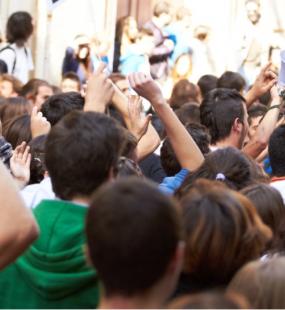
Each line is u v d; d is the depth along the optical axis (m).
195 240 5.72
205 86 17.22
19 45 19.31
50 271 5.79
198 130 9.81
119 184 4.71
